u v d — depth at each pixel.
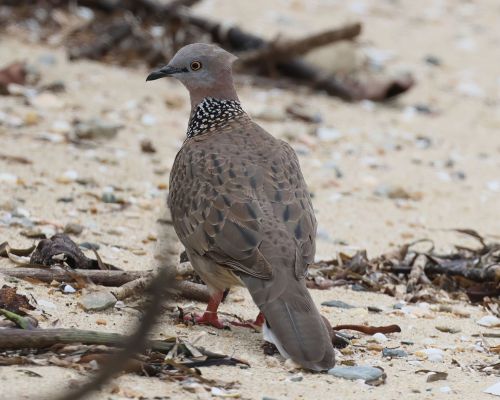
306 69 19.78
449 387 8.53
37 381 7.75
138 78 19.00
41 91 17.38
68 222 12.41
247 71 19.77
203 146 9.94
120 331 9.05
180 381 8.14
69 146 15.33
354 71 20.53
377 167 16.39
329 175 15.76
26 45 19.53
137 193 13.92
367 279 11.48
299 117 18.03
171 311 10.00
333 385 8.38
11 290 9.28
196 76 10.70
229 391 8.04
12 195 13.08
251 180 9.34
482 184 16.22
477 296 11.36
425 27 25.28
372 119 18.73
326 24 24.33
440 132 18.56
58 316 9.25
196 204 9.39
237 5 24.94
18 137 15.35
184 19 19.97
